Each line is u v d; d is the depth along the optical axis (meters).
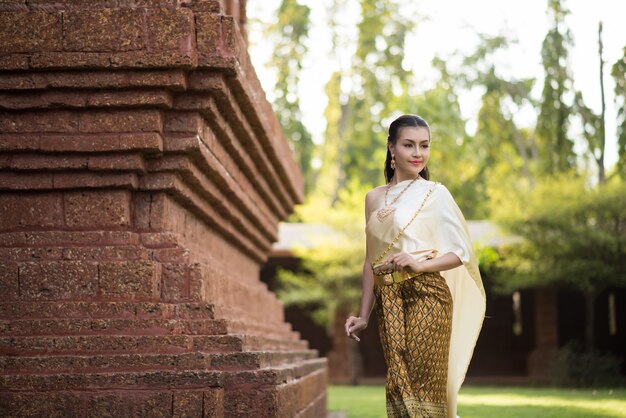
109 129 6.08
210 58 6.13
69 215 6.15
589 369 21.70
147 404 5.41
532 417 10.20
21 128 6.09
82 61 6.00
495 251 23.28
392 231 5.12
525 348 26.78
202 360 5.55
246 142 8.18
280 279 26.16
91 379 5.43
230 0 9.76
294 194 12.50
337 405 13.48
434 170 34.12
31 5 6.19
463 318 5.45
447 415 5.32
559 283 22.69
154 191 6.28
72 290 5.94
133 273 5.95
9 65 6.01
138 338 5.66
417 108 34.69
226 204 8.08
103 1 6.23
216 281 6.91
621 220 21.86
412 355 4.96
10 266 5.96
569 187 22.02
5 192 6.16
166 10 6.05
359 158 39.75
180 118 6.21
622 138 22.89
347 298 24.11
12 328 5.72
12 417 5.39
